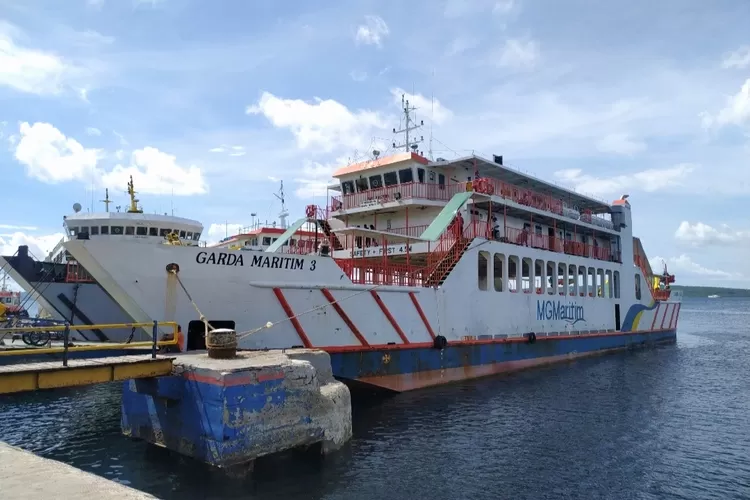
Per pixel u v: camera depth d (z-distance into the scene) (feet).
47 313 80.43
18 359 59.11
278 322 52.70
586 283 105.40
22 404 62.75
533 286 89.40
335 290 57.31
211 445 35.63
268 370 37.93
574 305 100.37
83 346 36.96
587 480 38.55
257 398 36.94
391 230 86.43
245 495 34.30
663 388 74.08
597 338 106.52
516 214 93.56
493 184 88.17
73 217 98.89
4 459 23.77
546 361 90.07
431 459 41.98
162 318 46.98
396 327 63.41
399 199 80.33
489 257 80.23
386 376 62.13
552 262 94.99
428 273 70.38
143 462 39.22
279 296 52.85
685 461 42.98
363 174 88.48
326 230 79.66
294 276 54.29
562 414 57.21
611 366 94.07
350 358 58.44
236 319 50.57
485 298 77.51
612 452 44.83
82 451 43.86
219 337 40.70
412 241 75.77
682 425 54.03
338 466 39.81
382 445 45.09
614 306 116.16
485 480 38.09
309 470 38.86
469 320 74.18
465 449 44.68
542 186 98.68
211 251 49.01
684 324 286.25
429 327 67.82
